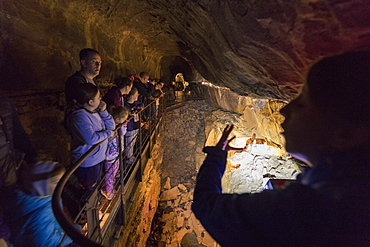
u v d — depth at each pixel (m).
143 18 3.68
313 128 0.48
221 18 1.63
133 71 5.46
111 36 4.09
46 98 2.31
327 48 1.06
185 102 9.77
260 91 2.50
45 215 1.08
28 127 2.03
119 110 2.29
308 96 0.49
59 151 2.42
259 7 1.17
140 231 3.37
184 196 6.26
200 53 3.46
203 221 0.53
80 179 1.79
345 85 0.41
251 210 0.44
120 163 2.22
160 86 5.74
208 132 7.14
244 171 5.33
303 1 0.95
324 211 0.38
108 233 2.20
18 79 2.00
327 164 0.43
